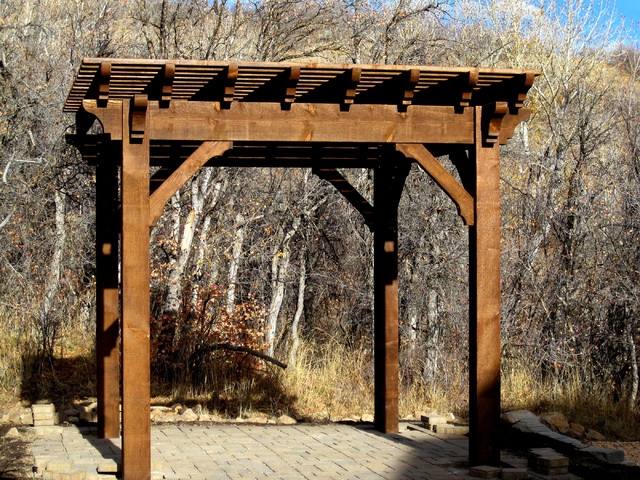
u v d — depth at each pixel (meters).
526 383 10.80
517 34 18.67
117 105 5.60
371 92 6.28
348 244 13.26
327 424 8.57
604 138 13.55
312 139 5.88
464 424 8.57
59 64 13.05
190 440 7.41
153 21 13.47
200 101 5.93
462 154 6.43
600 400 10.23
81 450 6.66
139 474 5.55
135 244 5.59
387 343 7.88
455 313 11.78
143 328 5.58
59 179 12.95
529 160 13.66
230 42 12.68
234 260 12.11
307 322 14.30
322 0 13.35
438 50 15.49
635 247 11.11
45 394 10.05
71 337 12.63
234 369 11.52
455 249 12.00
